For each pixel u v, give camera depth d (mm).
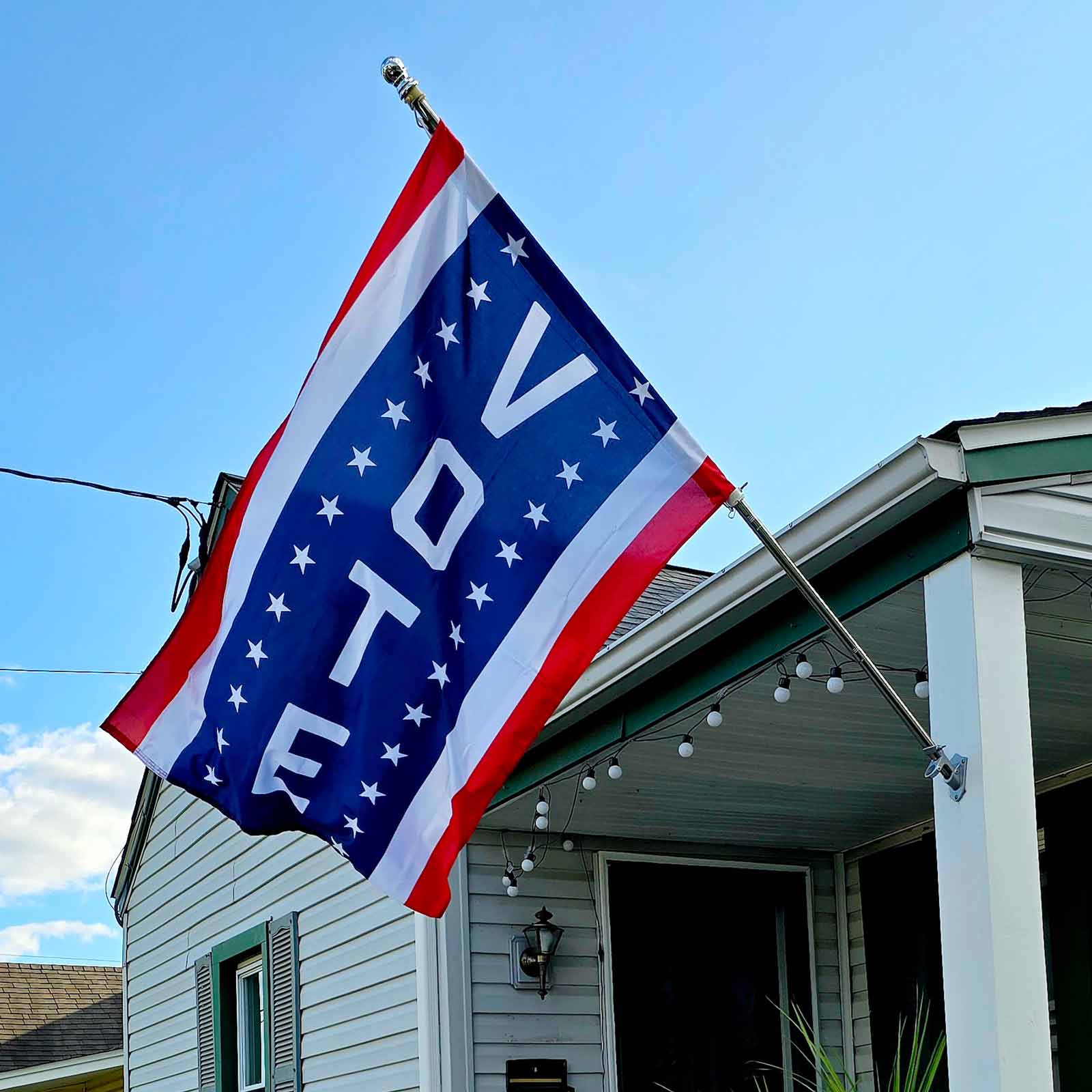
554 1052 6867
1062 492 3924
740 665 4758
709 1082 7281
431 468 3766
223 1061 8891
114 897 11195
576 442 3738
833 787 6648
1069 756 6434
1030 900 3588
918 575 3979
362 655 3721
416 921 6953
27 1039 17422
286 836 8531
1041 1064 3463
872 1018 7629
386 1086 6996
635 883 7449
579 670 3580
